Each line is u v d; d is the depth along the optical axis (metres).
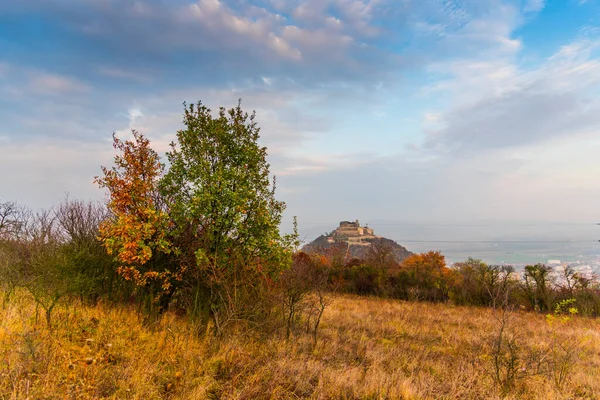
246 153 10.09
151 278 9.41
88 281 9.28
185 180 9.96
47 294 8.21
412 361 9.37
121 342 7.61
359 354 9.77
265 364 7.59
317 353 9.23
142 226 8.72
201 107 10.14
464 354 10.86
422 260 48.00
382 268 35.62
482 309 24.89
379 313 19.30
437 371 8.81
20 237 12.78
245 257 9.55
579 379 8.38
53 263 8.75
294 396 6.45
